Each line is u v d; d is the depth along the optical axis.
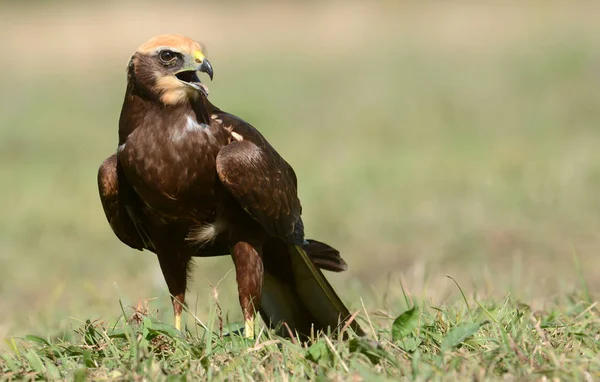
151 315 7.81
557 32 34.19
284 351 6.61
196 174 7.46
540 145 20.94
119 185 7.82
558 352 6.42
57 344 7.39
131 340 6.84
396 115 25.77
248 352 6.60
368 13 40.88
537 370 6.01
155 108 7.43
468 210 15.34
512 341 6.38
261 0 43.44
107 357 6.84
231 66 33.97
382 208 15.97
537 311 7.75
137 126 7.49
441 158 20.22
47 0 42.78
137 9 41.97
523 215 14.86
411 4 41.53
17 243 15.15
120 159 7.58
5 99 30.11
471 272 12.27
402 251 13.63
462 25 37.38
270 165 7.61
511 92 27.44
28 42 37.81
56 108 28.81
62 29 39.38
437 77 30.11
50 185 19.59
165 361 6.71
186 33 39.31
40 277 13.14
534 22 36.47
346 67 32.78
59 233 15.68
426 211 15.52
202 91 7.34
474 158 19.97
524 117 24.66
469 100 26.89
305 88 29.69
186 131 7.40
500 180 17.30
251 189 7.45
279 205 7.66
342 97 28.33
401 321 6.88
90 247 14.74
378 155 21.00
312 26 39.75
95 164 21.75
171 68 7.41
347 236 14.65
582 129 22.84
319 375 6.25
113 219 8.06
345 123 25.20
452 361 6.26
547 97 26.56
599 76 28.25
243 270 7.66
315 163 20.27
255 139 7.68
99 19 40.75
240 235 7.69
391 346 6.71
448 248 13.38
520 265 11.88
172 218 7.71
